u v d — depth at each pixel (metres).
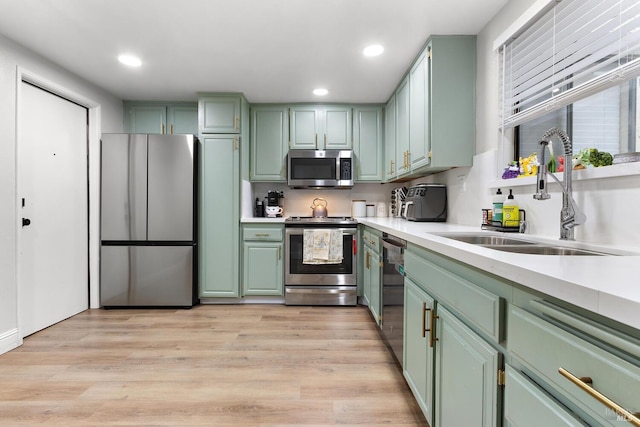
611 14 1.23
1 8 1.85
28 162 2.45
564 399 0.61
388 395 1.70
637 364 0.46
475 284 0.96
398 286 1.84
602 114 1.41
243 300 3.35
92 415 1.52
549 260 0.80
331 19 1.97
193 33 2.12
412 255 1.55
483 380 0.89
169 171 3.10
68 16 1.94
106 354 2.14
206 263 3.25
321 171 3.47
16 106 2.25
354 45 2.28
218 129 3.24
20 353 2.15
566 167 1.29
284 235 3.29
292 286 3.28
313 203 3.86
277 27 2.05
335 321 2.79
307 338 2.42
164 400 1.64
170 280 3.12
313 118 3.53
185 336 2.45
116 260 3.09
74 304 2.92
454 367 1.10
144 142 3.09
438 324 1.25
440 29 2.09
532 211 1.63
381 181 3.56
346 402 1.63
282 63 2.56
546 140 1.36
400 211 3.26
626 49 1.21
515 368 0.78
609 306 0.49
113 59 2.50
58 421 1.47
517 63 1.74
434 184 2.77
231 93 3.23
